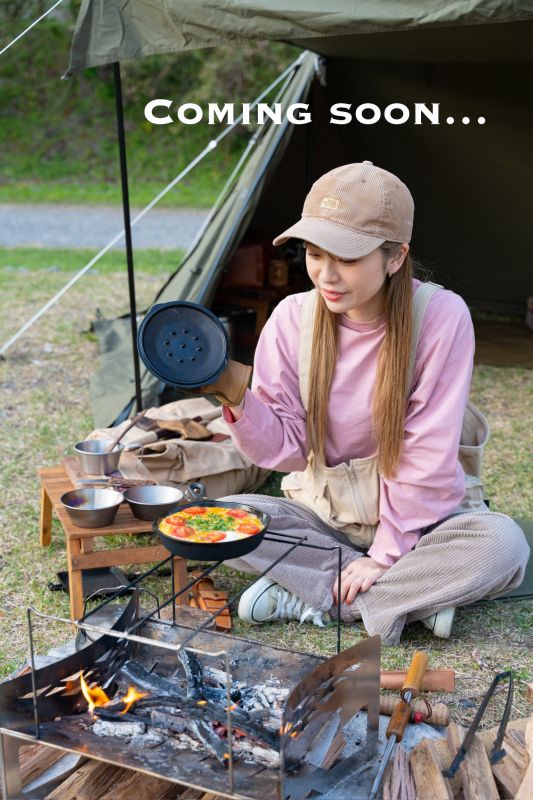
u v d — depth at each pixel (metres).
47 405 5.16
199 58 18.30
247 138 17.42
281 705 1.99
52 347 6.37
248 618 2.77
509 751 2.04
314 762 1.94
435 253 7.57
